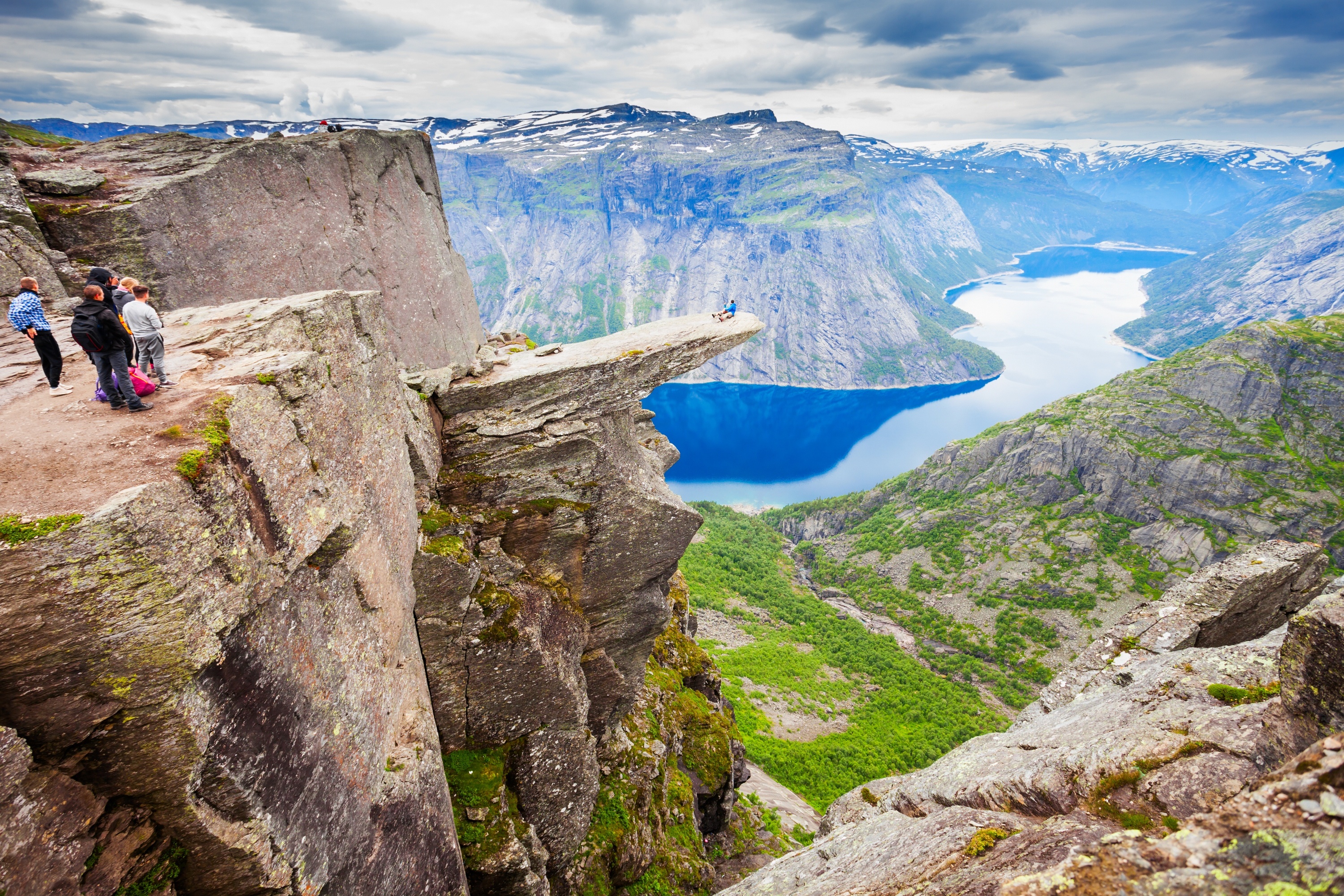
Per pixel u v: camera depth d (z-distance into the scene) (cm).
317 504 1401
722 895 1898
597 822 3012
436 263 3344
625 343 2886
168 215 1972
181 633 966
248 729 1123
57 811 907
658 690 4078
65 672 902
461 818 2314
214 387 1269
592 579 2778
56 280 1833
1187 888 768
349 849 1409
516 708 2488
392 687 1783
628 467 2789
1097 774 1309
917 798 1852
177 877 1088
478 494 2539
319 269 2477
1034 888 873
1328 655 1123
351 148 2684
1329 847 708
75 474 980
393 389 2089
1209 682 1543
